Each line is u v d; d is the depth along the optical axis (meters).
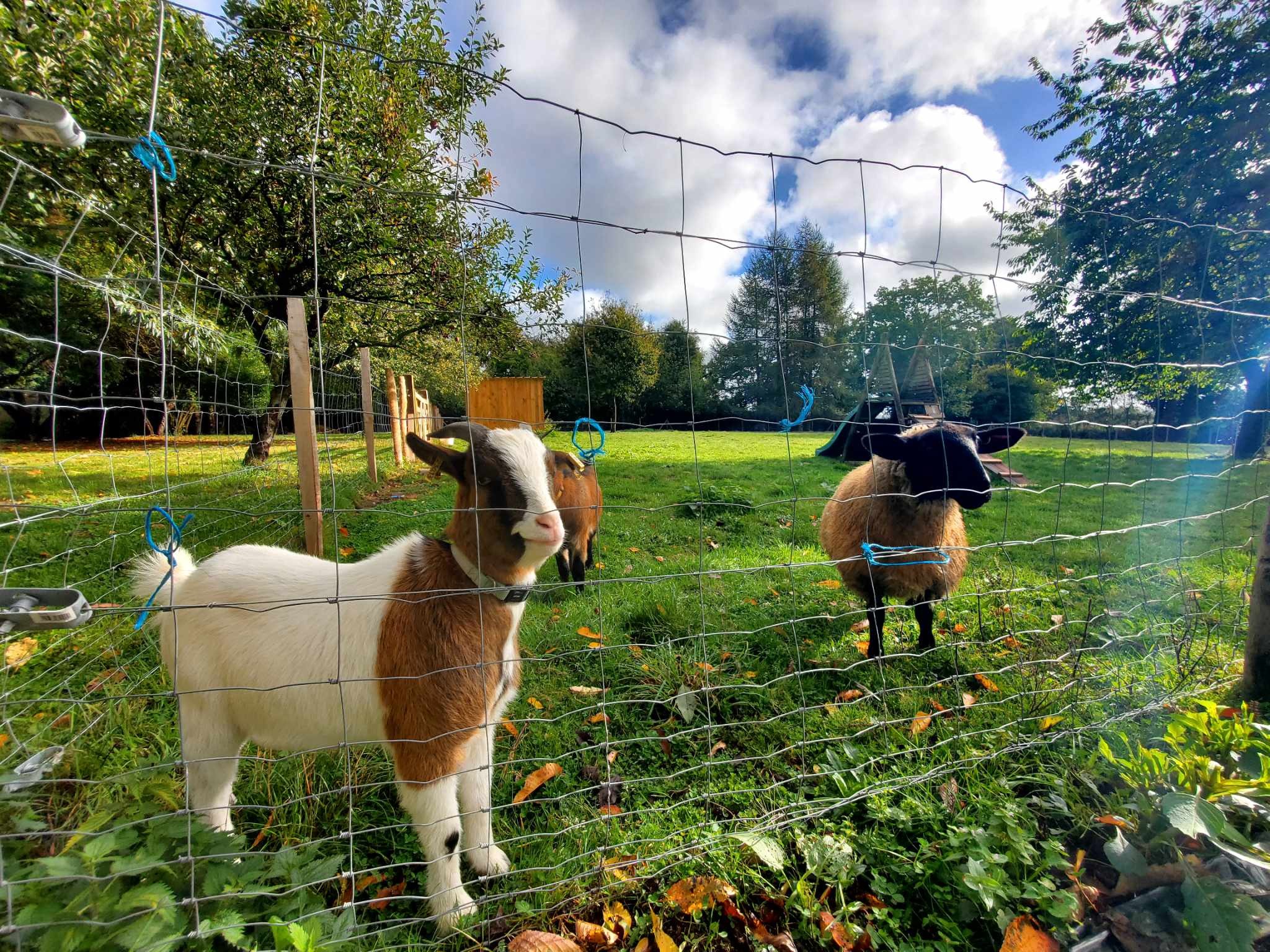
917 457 3.40
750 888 1.91
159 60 1.35
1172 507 7.73
